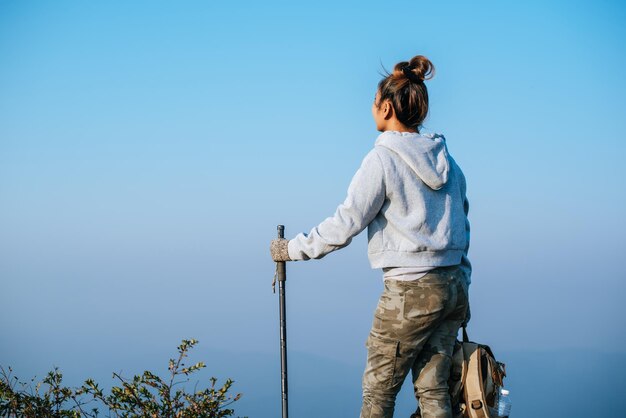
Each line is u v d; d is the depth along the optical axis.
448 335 2.84
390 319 2.71
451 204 2.79
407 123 2.84
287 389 3.09
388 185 2.67
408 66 2.89
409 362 2.76
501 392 3.08
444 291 2.69
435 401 2.76
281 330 3.07
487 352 2.96
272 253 3.00
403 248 2.68
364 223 2.69
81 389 3.73
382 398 2.79
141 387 3.73
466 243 2.87
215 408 3.73
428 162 2.70
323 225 2.75
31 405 3.67
